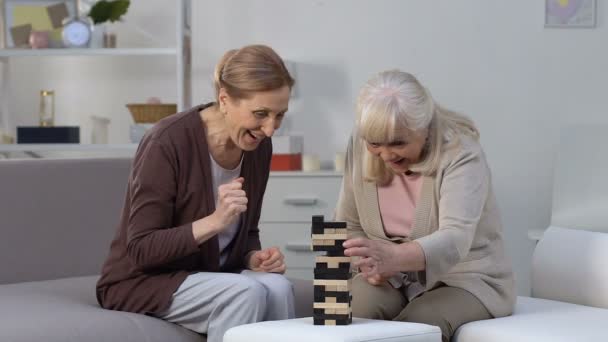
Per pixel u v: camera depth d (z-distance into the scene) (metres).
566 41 4.84
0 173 3.04
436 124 2.40
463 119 2.49
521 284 4.87
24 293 2.73
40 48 4.66
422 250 2.26
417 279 2.52
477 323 2.37
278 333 2.02
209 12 5.00
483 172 2.43
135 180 2.41
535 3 4.84
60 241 3.11
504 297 2.49
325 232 2.12
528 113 4.86
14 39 4.74
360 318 2.26
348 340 1.94
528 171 4.87
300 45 4.96
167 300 2.41
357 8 4.92
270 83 2.27
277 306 2.39
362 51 4.92
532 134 4.86
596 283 2.68
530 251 4.86
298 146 4.80
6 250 3.01
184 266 2.49
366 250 2.16
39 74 5.08
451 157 2.40
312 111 4.95
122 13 4.69
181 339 2.42
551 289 2.82
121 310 2.48
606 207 4.20
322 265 2.11
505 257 2.56
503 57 4.86
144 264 2.38
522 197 4.87
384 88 2.30
